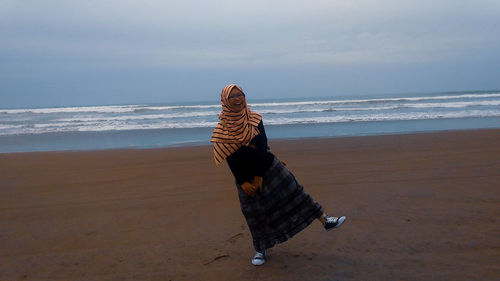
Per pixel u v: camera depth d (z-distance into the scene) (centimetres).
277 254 362
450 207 470
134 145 1363
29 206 572
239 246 386
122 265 354
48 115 3073
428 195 529
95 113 3206
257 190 325
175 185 674
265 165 320
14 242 425
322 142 1171
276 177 325
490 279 294
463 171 669
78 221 493
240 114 309
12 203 591
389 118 2162
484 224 407
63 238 433
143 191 639
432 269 315
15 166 916
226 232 427
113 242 414
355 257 345
